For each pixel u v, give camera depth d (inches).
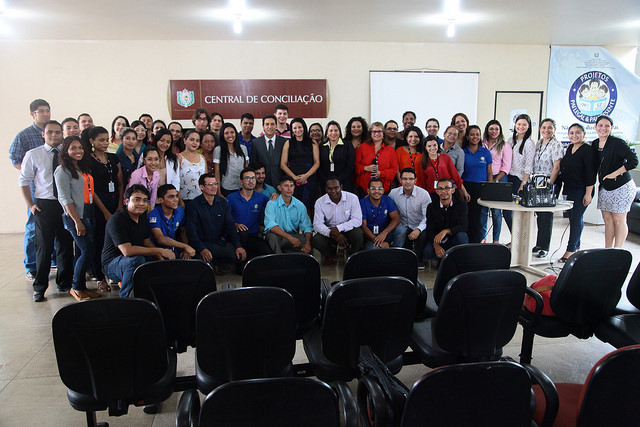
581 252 82.7
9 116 246.2
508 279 72.6
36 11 189.6
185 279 83.3
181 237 162.4
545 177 167.8
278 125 202.1
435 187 181.5
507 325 77.5
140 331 64.8
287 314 68.9
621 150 176.2
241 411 43.0
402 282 70.5
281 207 170.6
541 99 288.5
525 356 95.4
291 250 174.6
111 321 62.9
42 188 143.8
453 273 94.3
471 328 74.4
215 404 42.3
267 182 188.5
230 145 180.7
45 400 91.1
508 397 46.4
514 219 174.6
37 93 246.4
